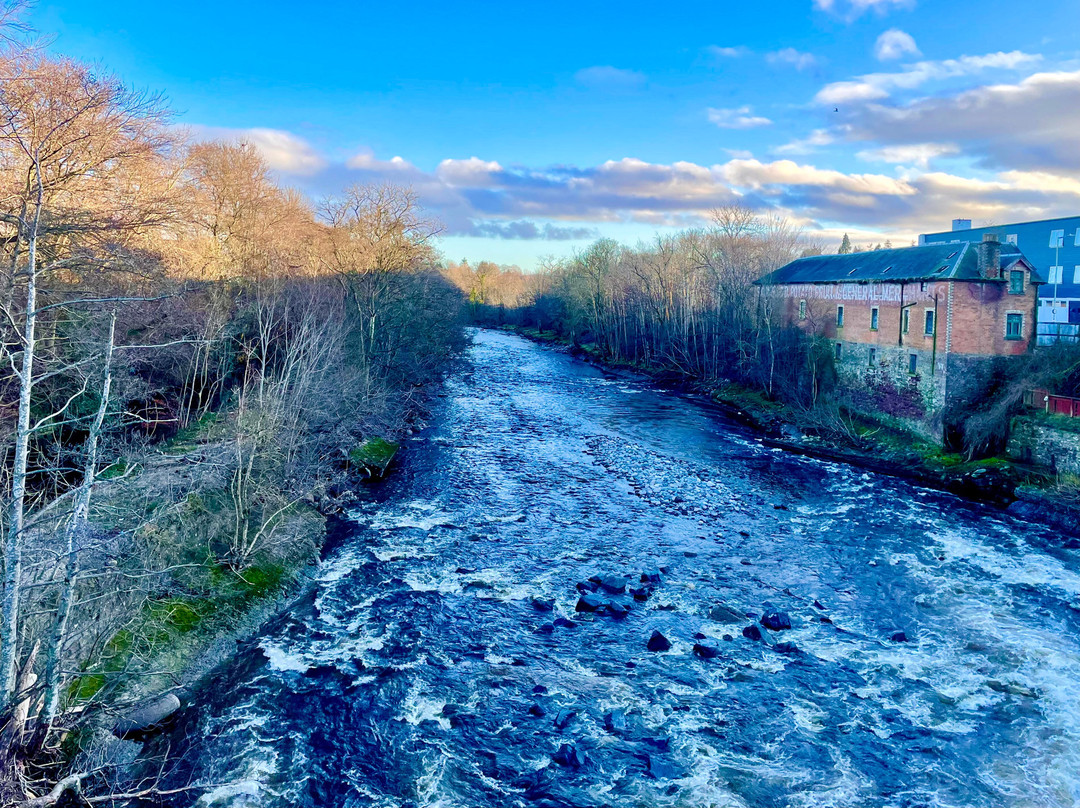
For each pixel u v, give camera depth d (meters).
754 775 13.26
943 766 13.49
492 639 18.19
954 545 24.62
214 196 41.75
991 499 29.80
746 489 31.53
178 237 31.11
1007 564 22.92
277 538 21.78
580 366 78.81
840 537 25.55
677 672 16.77
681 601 20.45
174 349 26.73
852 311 45.12
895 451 37.16
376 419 36.22
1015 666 16.89
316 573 21.91
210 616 18.12
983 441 32.56
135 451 18.22
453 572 22.23
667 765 13.49
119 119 22.95
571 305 98.12
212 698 15.40
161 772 12.88
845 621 19.27
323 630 18.53
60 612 11.17
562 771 13.37
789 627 18.88
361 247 42.22
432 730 14.52
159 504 18.81
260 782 12.88
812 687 16.14
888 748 14.02
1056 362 31.53
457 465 34.62
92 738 12.88
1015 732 14.45
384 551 23.73
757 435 43.28
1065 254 59.53
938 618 19.36
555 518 27.33
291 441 24.95
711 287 67.31
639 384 65.25
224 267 34.69
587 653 17.61
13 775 10.33
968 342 35.78
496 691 15.91
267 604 19.52
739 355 58.00
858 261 47.47
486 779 13.16
